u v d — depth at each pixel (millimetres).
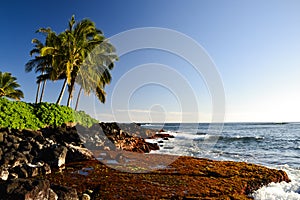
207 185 8430
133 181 8516
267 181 9523
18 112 13898
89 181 8312
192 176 9570
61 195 6004
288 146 26250
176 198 7070
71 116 18125
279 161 16531
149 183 8375
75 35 23156
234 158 17422
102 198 6906
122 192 7387
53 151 10383
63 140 15117
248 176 9930
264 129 60094
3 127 12508
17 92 36438
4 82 35344
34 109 16188
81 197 6773
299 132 48000
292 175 11453
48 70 24469
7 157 9555
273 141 31297
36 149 10961
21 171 8523
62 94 22719
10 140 11164
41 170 9016
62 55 22172
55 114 16734
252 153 20578
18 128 13211
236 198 7379
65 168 9867
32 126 14367
